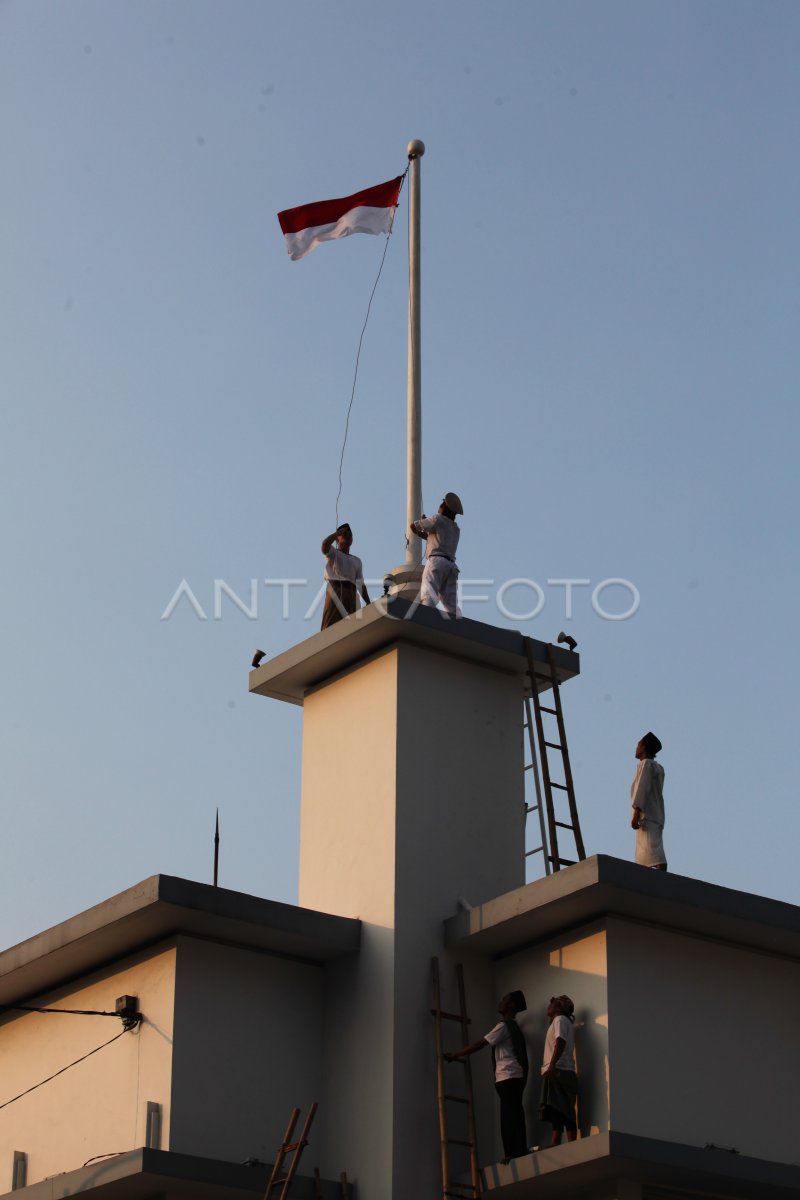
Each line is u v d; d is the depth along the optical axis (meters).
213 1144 42.00
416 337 51.91
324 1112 43.84
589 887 40.62
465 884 45.47
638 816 44.56
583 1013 41.72
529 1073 42.69
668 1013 41.97
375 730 46.66
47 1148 44.94
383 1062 42.88
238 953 44.22
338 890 45.97
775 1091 42.91
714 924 42.72
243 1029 43.56
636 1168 39.41
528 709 48.22
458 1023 44.00
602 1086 40.56
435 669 47.22
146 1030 43.38
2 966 46.00
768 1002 43.88
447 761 46.47
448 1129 42.72
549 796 46.38
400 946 43.84
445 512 48.34
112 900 43.06
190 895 42.22
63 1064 45.50
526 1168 40.28
